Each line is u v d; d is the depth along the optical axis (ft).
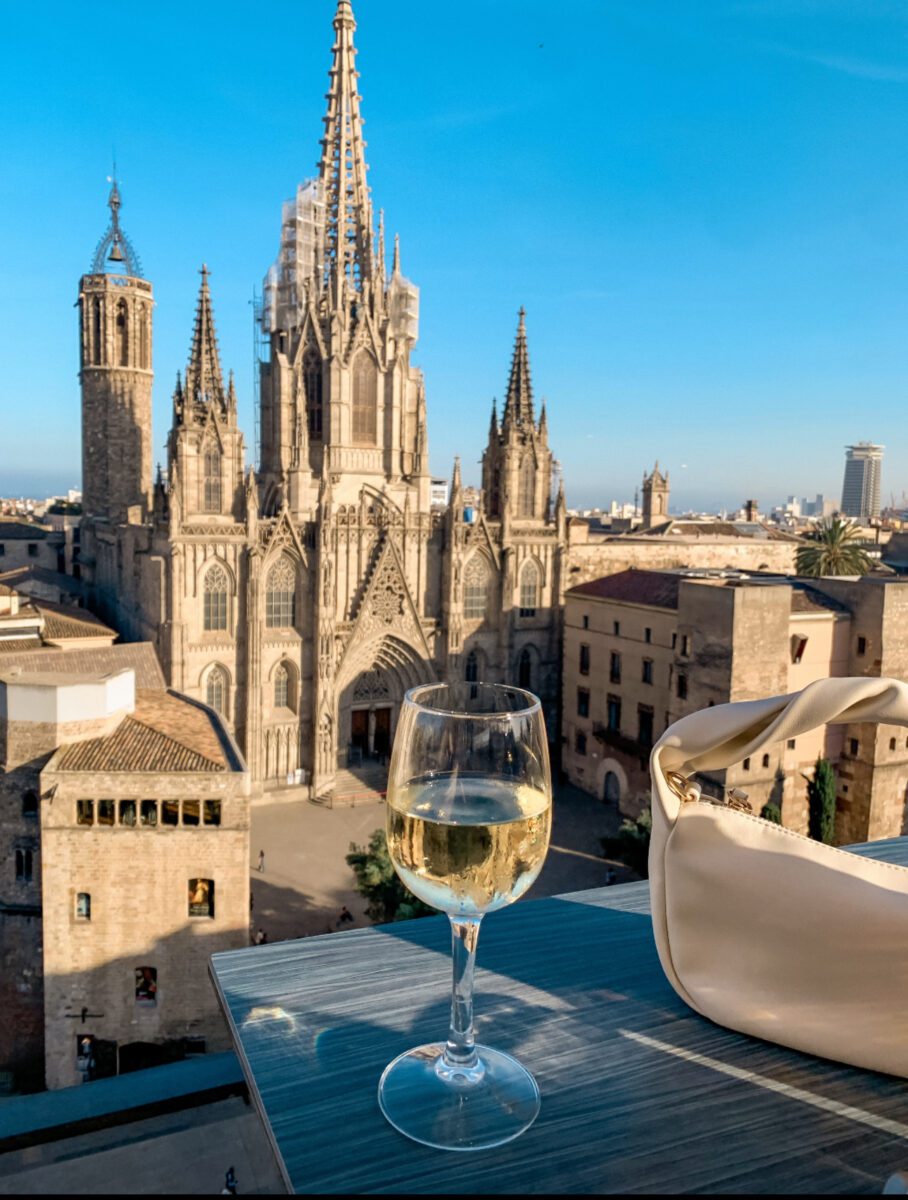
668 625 217.97
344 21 281.33
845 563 288.71
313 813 239.50
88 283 359.87
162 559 230.89
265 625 244.42
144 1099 18.01
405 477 295.89
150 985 125.18
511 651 280.51
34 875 136.87
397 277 318.24
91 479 371.76
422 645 270.46
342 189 279.49
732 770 175.83
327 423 279.28
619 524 565.12
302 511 256.73
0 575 351.25
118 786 122.11
